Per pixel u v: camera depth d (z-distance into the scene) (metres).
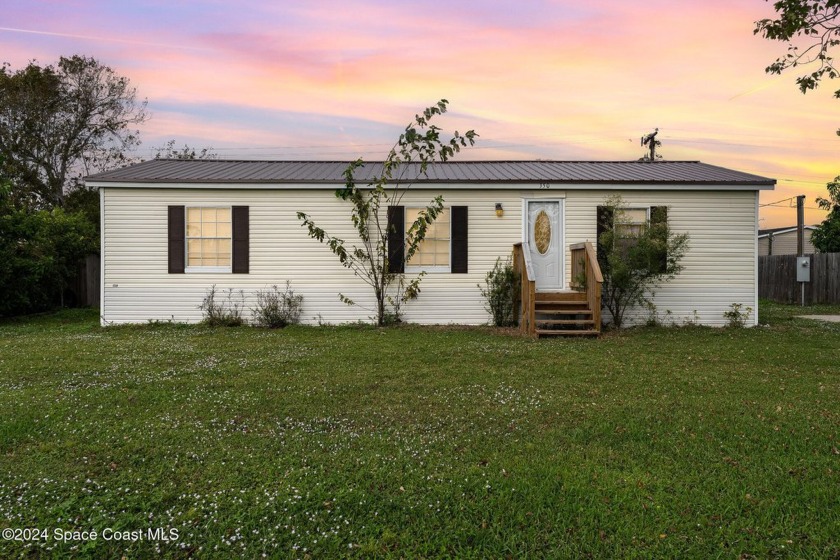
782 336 10.24
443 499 3.37
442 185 11.66
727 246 11.96
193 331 10.93
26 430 4.56
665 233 10.92
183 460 3.98
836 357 7.97
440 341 9.51
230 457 4.03
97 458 4.01
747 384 6.24
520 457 4.02
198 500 3.37
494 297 11.68
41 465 3.88
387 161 11.23
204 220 11.92
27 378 6.55
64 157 24.66
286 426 4.80
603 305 11.81
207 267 11.92
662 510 3.23
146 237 11.79
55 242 15.28
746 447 4.21
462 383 6.32
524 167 13.88
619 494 3.43
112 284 11.79
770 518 3.13
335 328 11.36
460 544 2.94
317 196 11.88
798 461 3.93
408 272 11.96
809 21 7.82
